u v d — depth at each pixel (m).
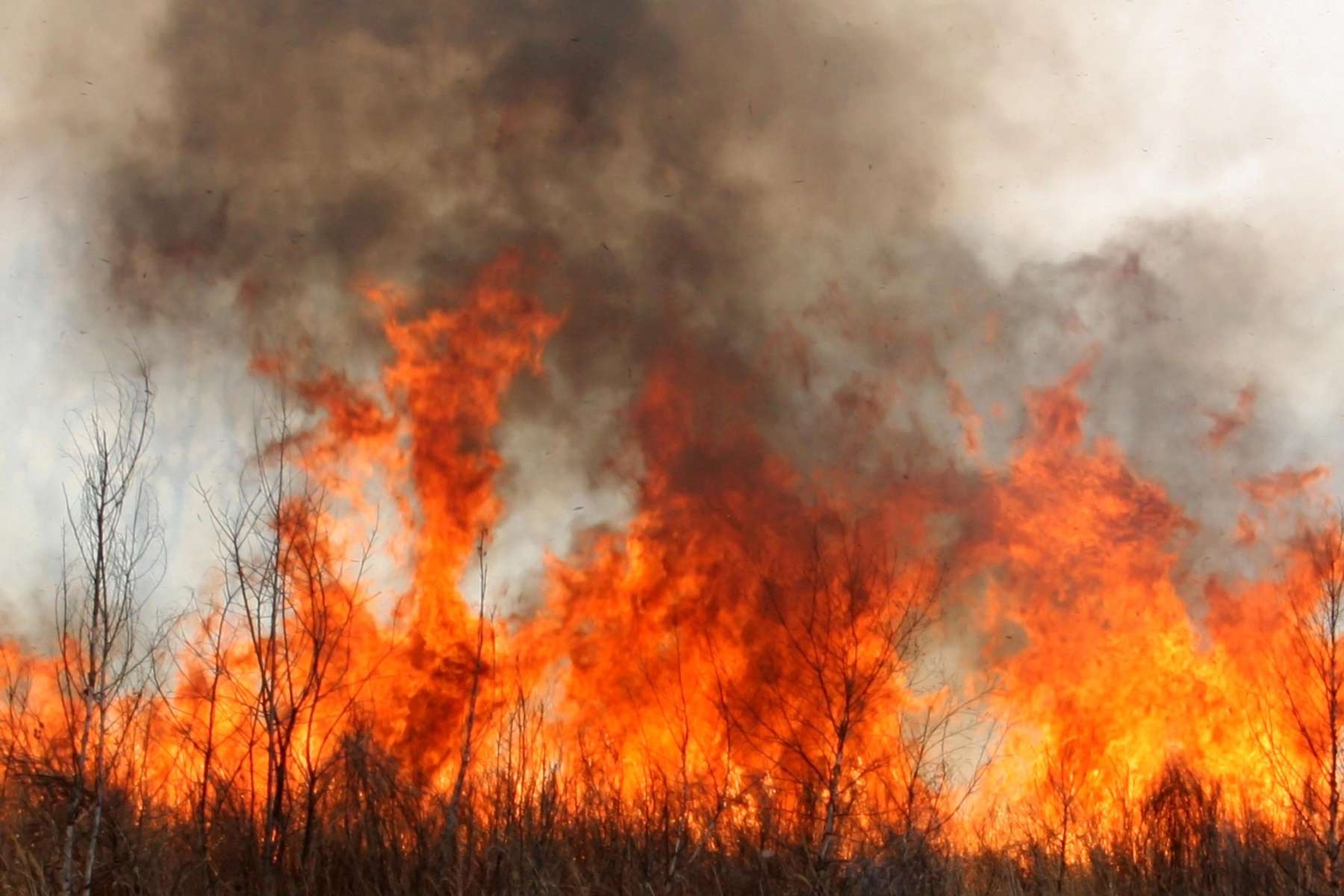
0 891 8.53
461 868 9.16
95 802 8.63
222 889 8.91
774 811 10.14
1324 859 10.12
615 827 10.02
